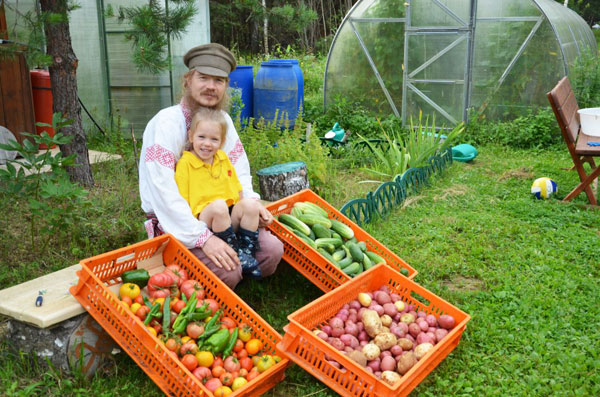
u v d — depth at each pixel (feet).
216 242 10.91
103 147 25.44
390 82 34.58
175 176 11.22
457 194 21.65
